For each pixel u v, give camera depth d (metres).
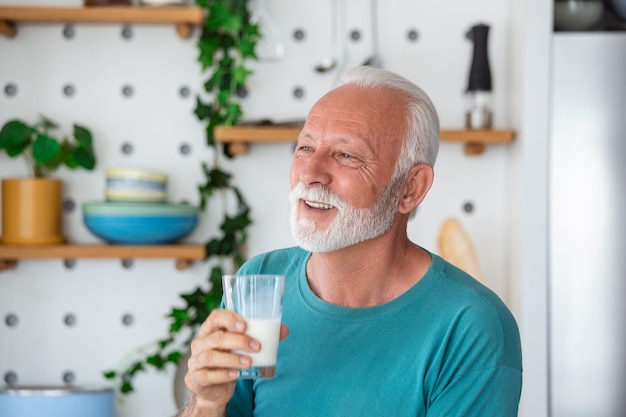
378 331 1.85
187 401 1.86
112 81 3.33
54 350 3.33
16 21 3.30
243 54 3.23
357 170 1.81
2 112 3.33
